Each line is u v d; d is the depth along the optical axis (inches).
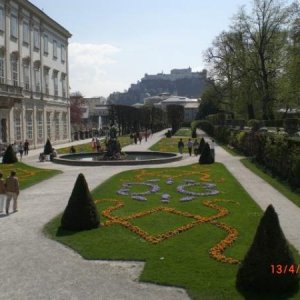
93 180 1203.9
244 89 2945.4
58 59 3157.0
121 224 692.7
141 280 468.1
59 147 2721.5
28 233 662.5
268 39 2721.5
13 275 491.5
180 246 576.7
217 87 3486.7
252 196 942.4
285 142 1192.2
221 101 3570.4
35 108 2667.3
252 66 2827.3
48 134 2930.6
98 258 540.1
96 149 2321.6
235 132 2386.8
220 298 416.8
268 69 2765.7
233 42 2925.7
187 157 1911.9
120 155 1768.0
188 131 5059.1
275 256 418.6
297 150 1061.8
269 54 2760.8
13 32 2336.4
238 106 3260.3
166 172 1330.0
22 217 768.9
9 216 778.2
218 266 499.5
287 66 2420.0
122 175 1262.3
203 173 1298.0
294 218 740.0
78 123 5718.5
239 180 1175.6
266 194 966.4
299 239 611.2
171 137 3823.8
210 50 3627.0
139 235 633.0
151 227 673.0
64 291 446.0
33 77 2640.3
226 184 1087.6
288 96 2404.0
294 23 2234.3
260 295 418.3
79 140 3661.4
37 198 946.1
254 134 1736.0
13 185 802.8
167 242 596.4
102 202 869.8
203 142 2010.3
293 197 919.7
